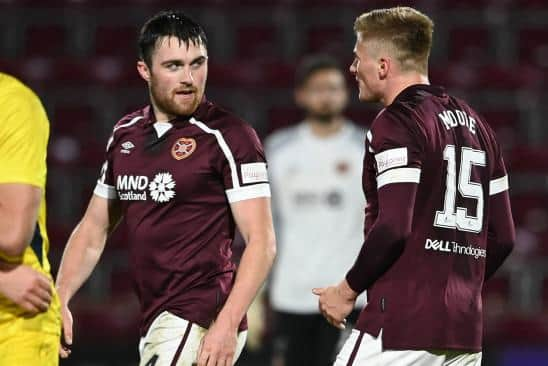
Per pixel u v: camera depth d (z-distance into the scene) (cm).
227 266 1324
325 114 2155
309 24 4116
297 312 2134
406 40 1291
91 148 3572
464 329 1257
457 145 1272
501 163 1356
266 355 2577
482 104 3800
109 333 3027
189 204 1298
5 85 1125
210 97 3794
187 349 1290
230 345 1245
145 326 1339
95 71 3844
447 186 1255
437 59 4022
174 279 1306
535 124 3784
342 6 4100
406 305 1230
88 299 3272
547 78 3778
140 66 1331
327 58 2202
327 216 2131
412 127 1229
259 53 4088
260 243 1274
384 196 1213
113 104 3847
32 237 1136
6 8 4144
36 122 1122
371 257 1212
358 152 2158
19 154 1102
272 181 2184
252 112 3778
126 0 4141
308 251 2130
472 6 4081
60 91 3844
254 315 2377
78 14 4147
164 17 1302
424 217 1239
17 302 1128
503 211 1358
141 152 1320
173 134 1309
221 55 4072
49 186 3550
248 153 1293
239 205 1285
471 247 1284
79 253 1395
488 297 3359
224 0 4125
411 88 1283
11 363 1141
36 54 4141
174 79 1281
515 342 3055
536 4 4075
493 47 4062
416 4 4078
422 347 1228
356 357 1248
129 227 1337
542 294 3334
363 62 1318
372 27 1307
